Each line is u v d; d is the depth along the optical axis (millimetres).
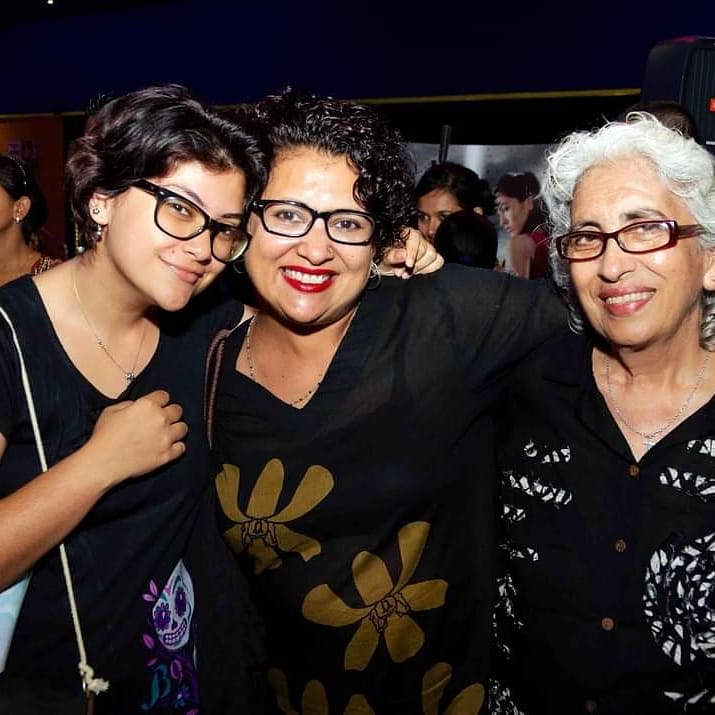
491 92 4832
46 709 1281
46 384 1280
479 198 3152
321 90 5586
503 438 1475
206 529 1522
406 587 1478
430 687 1525
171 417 1331
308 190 1324
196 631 1554
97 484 1209
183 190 1225
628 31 4309
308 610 1472
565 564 1330
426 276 1546
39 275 1336
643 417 1318
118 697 1409
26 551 1146
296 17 5637
